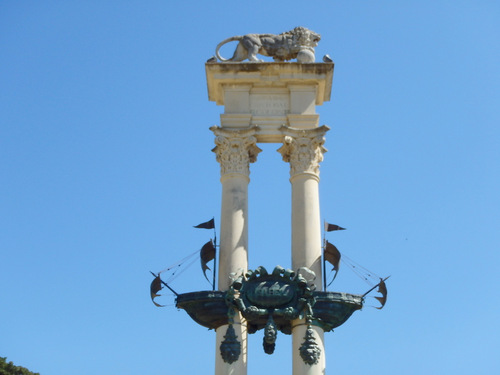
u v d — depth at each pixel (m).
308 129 27.64
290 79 28.31
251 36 29.11
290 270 25.34
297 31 29.14
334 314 25.19
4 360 50.62
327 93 29.36
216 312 25.09
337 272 26.25
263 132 27.84
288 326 25.80
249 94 28.48
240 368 24.67
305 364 24.56
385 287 26.72
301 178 27.11
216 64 28.39
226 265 25.94
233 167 27.28
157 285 26.39
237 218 26.56
